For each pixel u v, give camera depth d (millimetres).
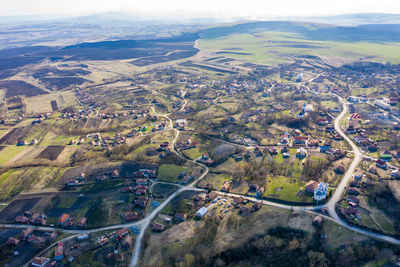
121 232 151875
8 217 173375
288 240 141750
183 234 148875
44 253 145000
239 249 139250
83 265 136250
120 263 135500
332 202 166875
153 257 136750
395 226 146250
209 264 133750
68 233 157875
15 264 140000
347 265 128000
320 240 140375
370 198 168375
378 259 130000
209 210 167500
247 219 156875
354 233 143875
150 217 165125
